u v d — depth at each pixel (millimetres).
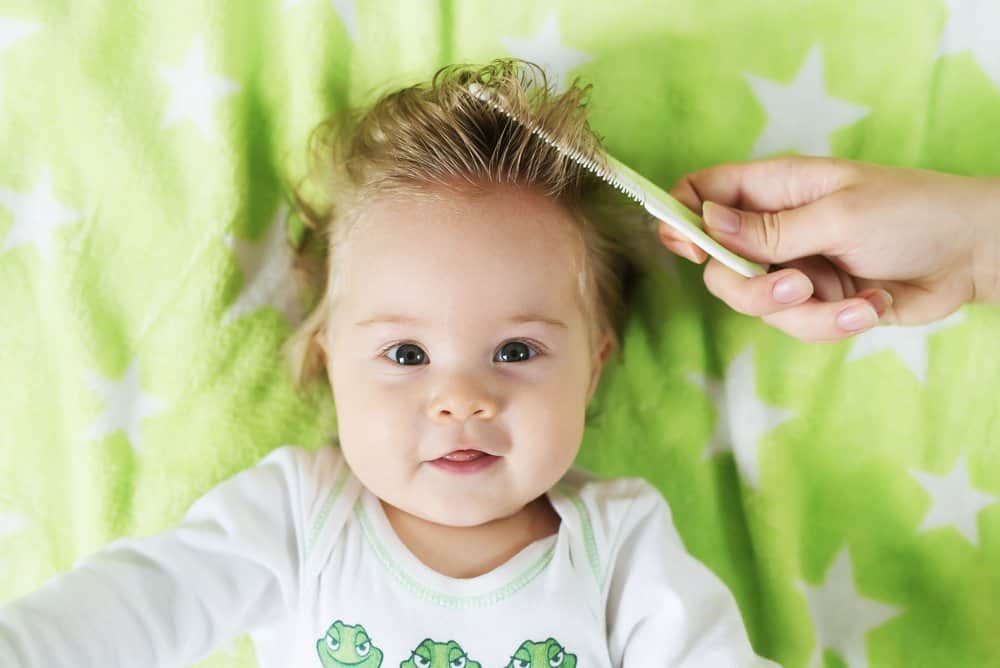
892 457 1130
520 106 921
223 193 1091
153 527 1088
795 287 929
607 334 1098
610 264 1096
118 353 1095
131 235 1091
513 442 910
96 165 1084
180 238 1095
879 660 1122
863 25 1094
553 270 934
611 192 1056
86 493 1089
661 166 1121
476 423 896
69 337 1083
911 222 966
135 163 1086
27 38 1069
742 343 1137
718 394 1155
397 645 940
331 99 1108
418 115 959
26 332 1097
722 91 1109
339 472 1018
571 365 942
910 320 1065
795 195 1037
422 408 900
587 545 984
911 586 1130
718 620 948
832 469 1142
